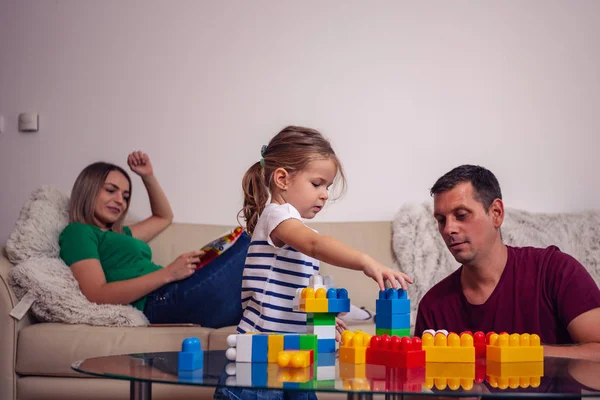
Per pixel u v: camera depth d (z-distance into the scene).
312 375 0.94
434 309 1.55
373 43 2.91
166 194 2.95
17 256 2.20
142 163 2.60
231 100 2.96
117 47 3.04
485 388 0.86
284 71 2.94
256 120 2.94
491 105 2.85
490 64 2.86
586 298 1.39
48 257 2.24
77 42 3.06
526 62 2.84
